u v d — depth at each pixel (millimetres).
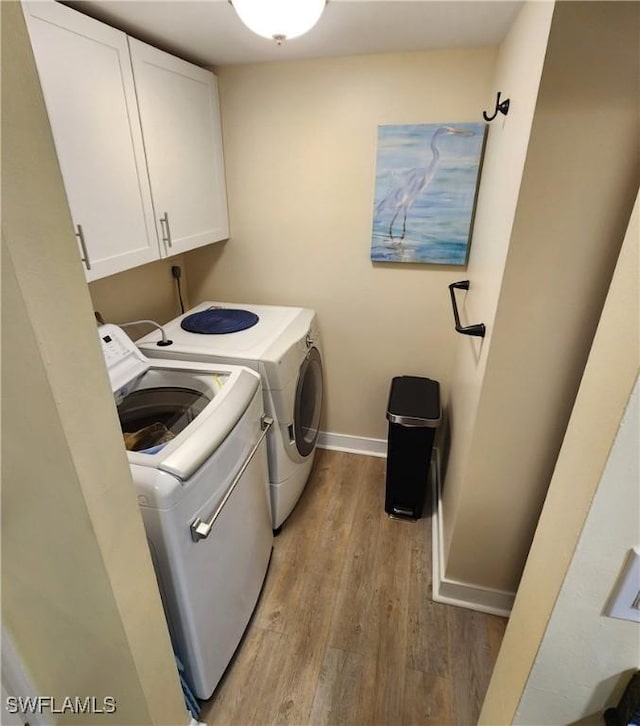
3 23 500
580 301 1111
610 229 1022
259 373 1657
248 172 2127
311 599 1701
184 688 1271
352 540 1987
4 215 534
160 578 1126
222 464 1236
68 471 692
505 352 1222
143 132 1494
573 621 562
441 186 1921
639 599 518
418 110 1851
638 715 538
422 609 1664
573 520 536
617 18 856
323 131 1975
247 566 1500
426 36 1584
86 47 1206
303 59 1860
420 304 2201
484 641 1547
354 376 2459
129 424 1565
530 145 992
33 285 581
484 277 1485
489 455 1392
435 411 1953
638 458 465
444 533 1826
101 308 1833
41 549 819
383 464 2533
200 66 1946
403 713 1341
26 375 624
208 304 2293
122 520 820
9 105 518
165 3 1259
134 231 1507
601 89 914
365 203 2064
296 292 2332
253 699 1379
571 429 587
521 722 658
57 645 982
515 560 1554
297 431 1918
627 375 452
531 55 1075
